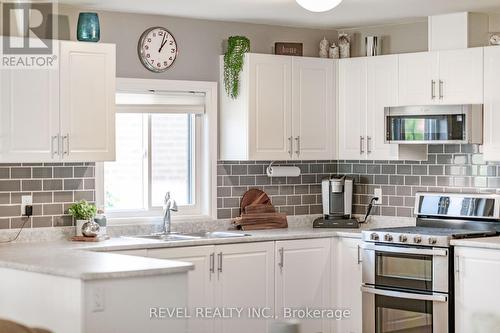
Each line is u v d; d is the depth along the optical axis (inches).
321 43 301.1
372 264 265.4
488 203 268.5
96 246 231.6
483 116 261.3
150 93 270.4
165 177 280.1
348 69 295.1
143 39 267.6
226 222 285.9
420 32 288.5
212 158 283.3
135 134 274.5
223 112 283.7
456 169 280.4
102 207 259.9
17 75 230.1
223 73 282.7
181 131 282.8
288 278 270.2
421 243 251.8
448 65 268.7
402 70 280.1
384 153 285.3
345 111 296.4
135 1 245.8
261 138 279.0
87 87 241.4
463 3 253.1
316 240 276.8
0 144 227.8
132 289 179.9
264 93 279.7
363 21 288.7
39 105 233.5
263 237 263.7
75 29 254.7
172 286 187.6
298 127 288.0
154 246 240.1
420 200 285.4
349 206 298.5
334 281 281.6
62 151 237.1
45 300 184.5
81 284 172.4
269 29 295.3
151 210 275.9
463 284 244.8
